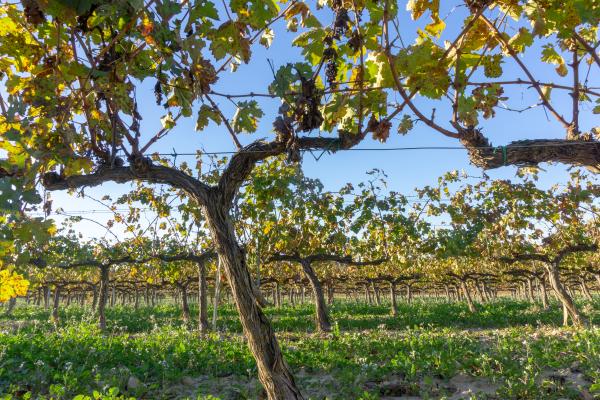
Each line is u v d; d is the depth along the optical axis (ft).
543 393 17.67
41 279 63.16
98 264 49.26
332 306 89.20
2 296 7.92
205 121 10.88
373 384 21.16
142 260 48.26
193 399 19.38
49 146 8.95
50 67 8.70
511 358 23.38
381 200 48.08
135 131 10.07
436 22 9.91
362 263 49.93
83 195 11.36
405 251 51.29
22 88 9.07
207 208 12.55
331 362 24.61
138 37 7.46
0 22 8.21
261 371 12.39
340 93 11.19
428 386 19.38
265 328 12.46
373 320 56.29
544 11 9.12
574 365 22.39
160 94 9.17
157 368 23.17
